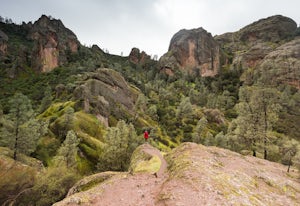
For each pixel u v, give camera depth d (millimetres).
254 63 164125
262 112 35656
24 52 170625
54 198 26078
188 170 13898
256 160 24953
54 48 161000
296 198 14570
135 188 14273
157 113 107562
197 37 197250
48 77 129500
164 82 163125
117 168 39125
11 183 25812
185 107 102250
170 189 11836
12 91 114062
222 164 17328
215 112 104312
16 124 38031
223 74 173500
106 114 76000
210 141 66438
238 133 38062
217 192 11094
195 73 183125
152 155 22188
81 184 17969
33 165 36750
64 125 52875
